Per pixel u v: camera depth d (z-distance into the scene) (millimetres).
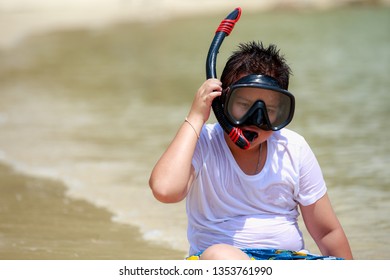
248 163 9305
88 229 14258
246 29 59594
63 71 41844
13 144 22531
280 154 9359
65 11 87125
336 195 16016
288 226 9398
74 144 22281
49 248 12992
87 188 17281
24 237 13680
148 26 68812
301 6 78625
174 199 8805
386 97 29062
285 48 46469
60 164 19672
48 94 33562
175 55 47281
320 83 33312
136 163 19578
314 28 58656
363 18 65625
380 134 22141
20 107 29984
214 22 69812
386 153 19656
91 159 20203
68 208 15695
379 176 17391
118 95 32438
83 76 39500
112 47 53469
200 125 9000
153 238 13719
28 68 43656
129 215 15172
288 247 9383
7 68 43969
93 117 27031
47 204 16047
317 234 9914
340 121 24422
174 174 8750
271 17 71250
